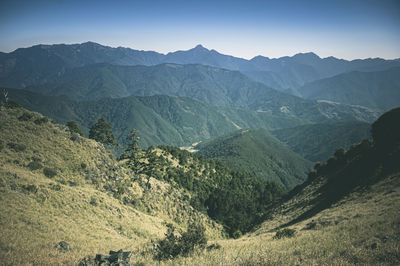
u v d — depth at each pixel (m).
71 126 63.47
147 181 59.38
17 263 12.09
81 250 17.19
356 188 37.38
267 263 9.84
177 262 12.08
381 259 9.48
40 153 38.69
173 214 58.00
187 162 121.75
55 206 26.09
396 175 32.44
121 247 20.62
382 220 17.00
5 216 19.36
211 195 102.00
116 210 34.72
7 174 26.94
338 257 10.22
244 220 93.75
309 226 25.83
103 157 50.41
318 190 54.44
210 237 63.78
